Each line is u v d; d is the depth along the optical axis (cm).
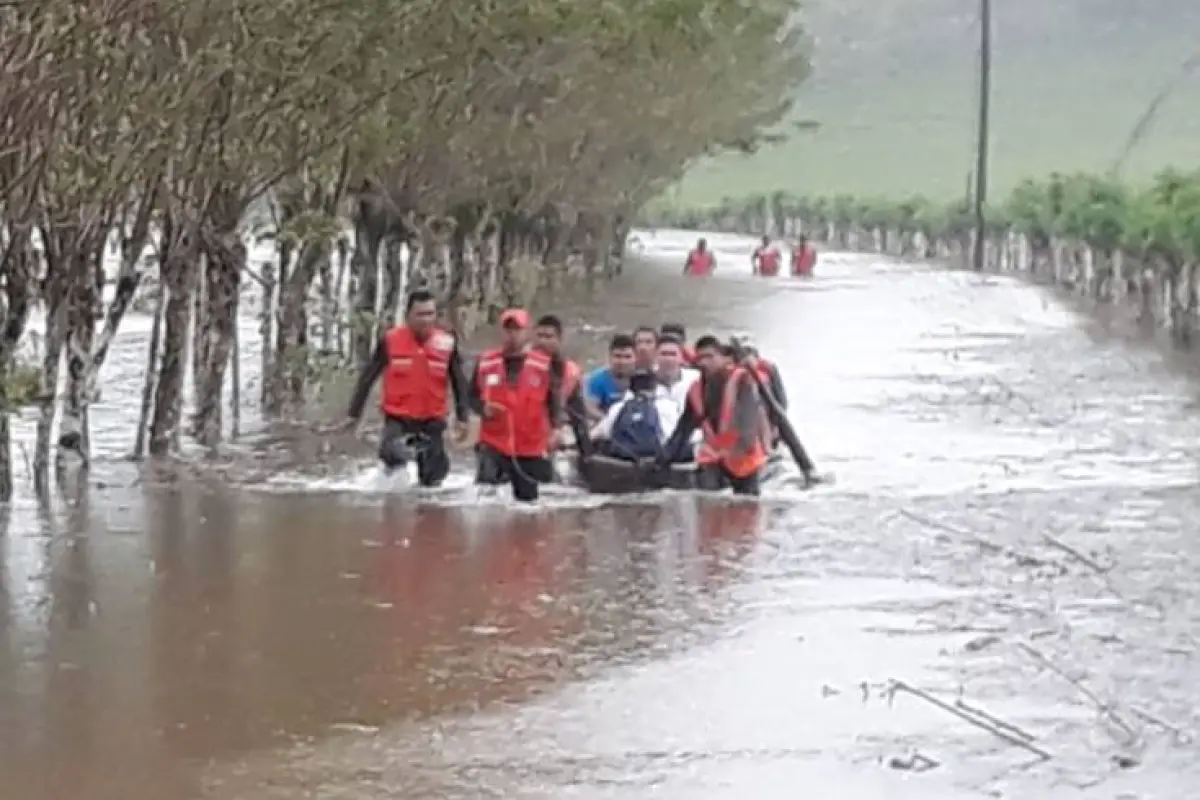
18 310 3691
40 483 3841
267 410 5144
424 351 3912
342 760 2084
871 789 2002
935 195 18100
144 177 3822
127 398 5378
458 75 4856
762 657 2541
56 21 3031
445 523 3516
